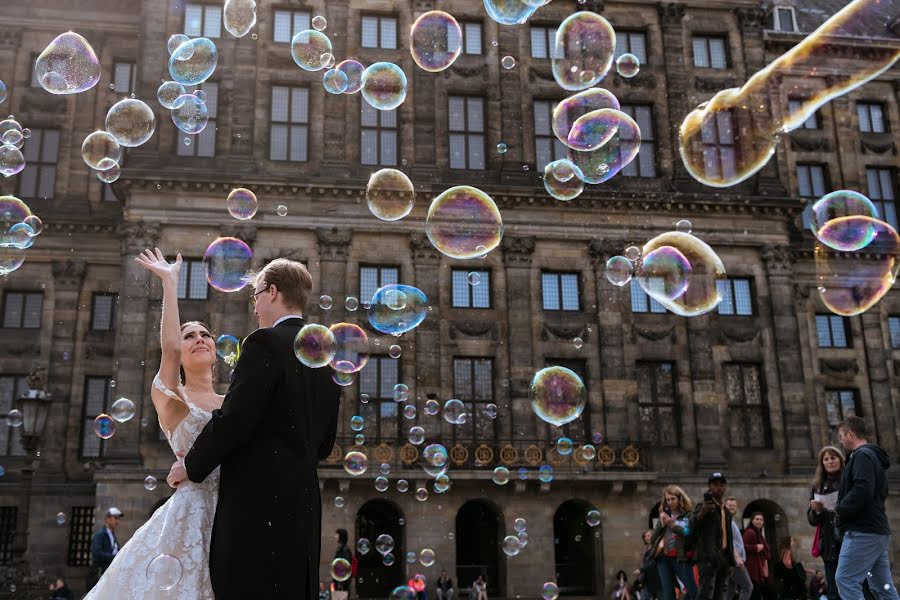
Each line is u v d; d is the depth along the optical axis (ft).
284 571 12.42
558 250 128.67
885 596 28.25
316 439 13.79
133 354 113.19
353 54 129.29
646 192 130.11
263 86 126.00
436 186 125.39
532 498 118.93
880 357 140.36
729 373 129.18
